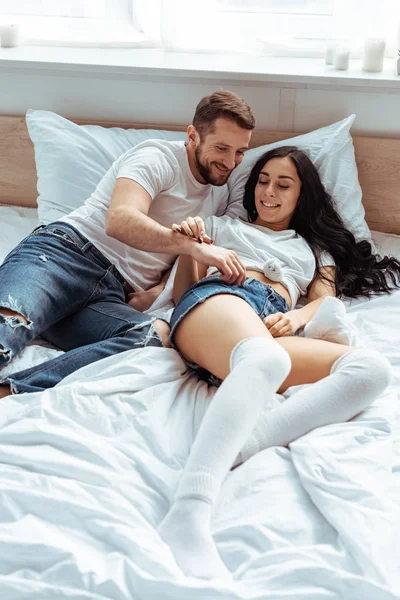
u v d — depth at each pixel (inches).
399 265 81.5
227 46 98.9
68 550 40.5
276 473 47.6
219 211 82.7
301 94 89.9
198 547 42.0
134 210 67.7
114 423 52.3
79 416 52.6
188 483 44.9
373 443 50.5
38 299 64.0
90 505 43.9
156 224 66.9
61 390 54.0
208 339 56.7
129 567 39.7
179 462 50.0
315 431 51.0
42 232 71.1
